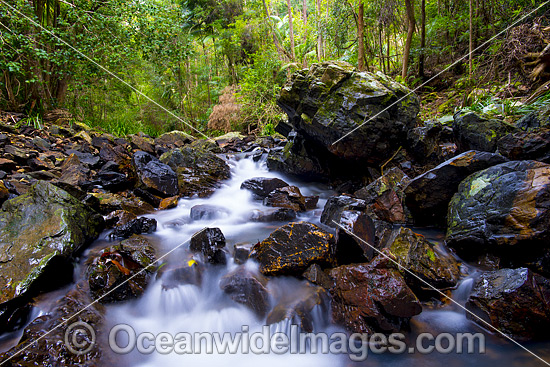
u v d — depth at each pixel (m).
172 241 3.68
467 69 7.19
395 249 2.99
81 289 2.85
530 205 2.74
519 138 3.63
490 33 7.10
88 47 7.76
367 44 9.25
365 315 2.41
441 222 3.89
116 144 7.25
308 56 11.74
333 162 5.69
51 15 8.66
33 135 6.77
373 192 4.39
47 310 2.61
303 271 2.88
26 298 2.60
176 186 5.41
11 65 6.79
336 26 9.02
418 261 2.86
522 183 2.90
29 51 7.21
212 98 14.63
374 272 2.59
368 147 4.71
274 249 3.04
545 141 3.45
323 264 2.94
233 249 3.44
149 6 7.97
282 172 6.24
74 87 9.23
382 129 4.59
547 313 2.24
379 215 4.22
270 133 10.59
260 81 11.51
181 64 13.36
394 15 8.54
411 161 4.76
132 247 3.24
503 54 6.08
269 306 2.64
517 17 6.43
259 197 5.16
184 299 2.89
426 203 3.81
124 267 3.00
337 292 2.65
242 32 12.96
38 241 2.92
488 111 4.95
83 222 3.44
